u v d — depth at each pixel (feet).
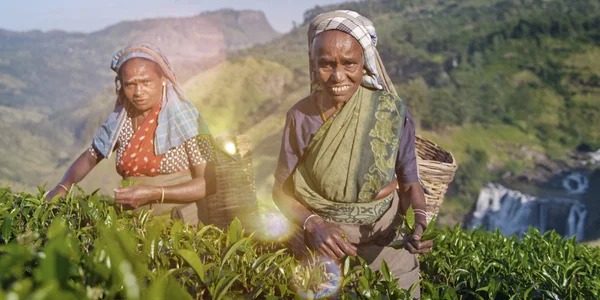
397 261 9.45
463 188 461.37
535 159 499.92
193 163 11.57
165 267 6.40
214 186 11.70
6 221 7.08
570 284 8.75
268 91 633.20
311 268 7.58
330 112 9.00
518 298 8.38
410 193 9.74
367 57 8.73
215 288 5.92
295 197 9.52
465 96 603.67
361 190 8.92
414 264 9.70
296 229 9.61
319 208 9.22
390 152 8.95
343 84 8.61
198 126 11.69
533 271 9.33
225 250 6.73
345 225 9.24
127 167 11.59
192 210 11.58
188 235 8.05
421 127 539.70
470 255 9.94
